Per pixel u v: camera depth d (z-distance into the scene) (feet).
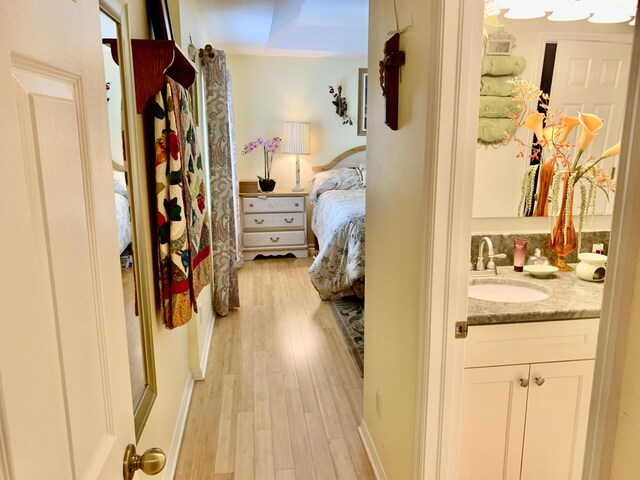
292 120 18.07
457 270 4.24
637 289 1.86
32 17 1.70
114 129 4.28
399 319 5.24
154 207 5.35
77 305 2.06
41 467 1.69
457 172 4.05
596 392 2.11
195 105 9.56
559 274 6.50
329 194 16.02
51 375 1.79
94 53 2.35
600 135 6.90
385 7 5.39
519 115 6.68
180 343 7.66
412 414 4.84
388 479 5.88
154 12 5.74
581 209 6.75
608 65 6.74
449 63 3.83
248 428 7.52
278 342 10.74
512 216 6.90
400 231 5.10
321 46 15.66
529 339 5.00
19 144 1.59
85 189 2.19
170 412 6.57
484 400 5.06
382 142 5.74
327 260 12.94
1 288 1.46
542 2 6.44
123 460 2.65
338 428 7.53
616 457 2.01
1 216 1.46
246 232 17.80
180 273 5.39
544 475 5.36
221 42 15.15
